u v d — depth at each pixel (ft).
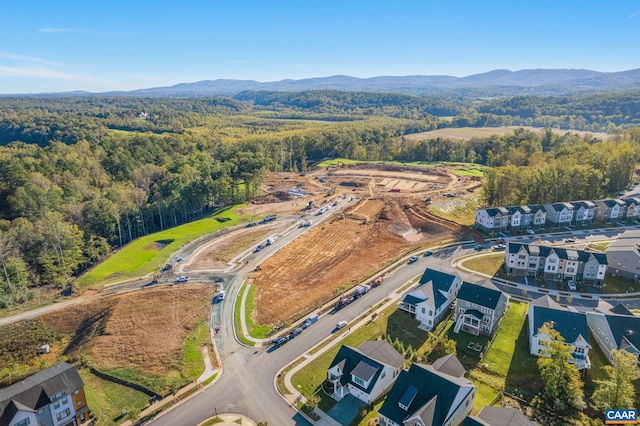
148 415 148.97
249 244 316.81
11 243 280.10
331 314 215.72
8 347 206.39
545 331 164.25
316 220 365.81
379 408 147.13
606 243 298.35
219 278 262.06
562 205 338.95
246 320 213.46
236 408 151.64
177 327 208.95
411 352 178.19
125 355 187.32
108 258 306.76
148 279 264.11
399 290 238.27
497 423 124.47
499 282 247.09
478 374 168.04
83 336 211.41
